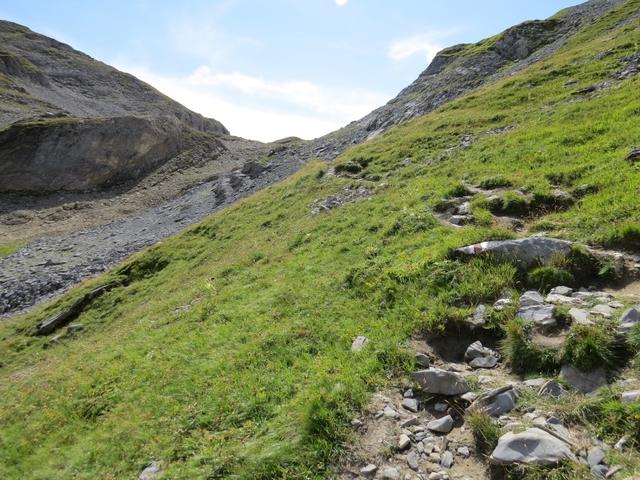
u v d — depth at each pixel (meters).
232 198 56.34
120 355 15.95
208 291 20.31
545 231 12.66
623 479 5.30
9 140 75.69
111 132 83.25
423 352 9.41
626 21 46.38
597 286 9.72
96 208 73.12
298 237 21.94
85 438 11.29
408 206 18.98
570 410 6.70
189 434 9.32
